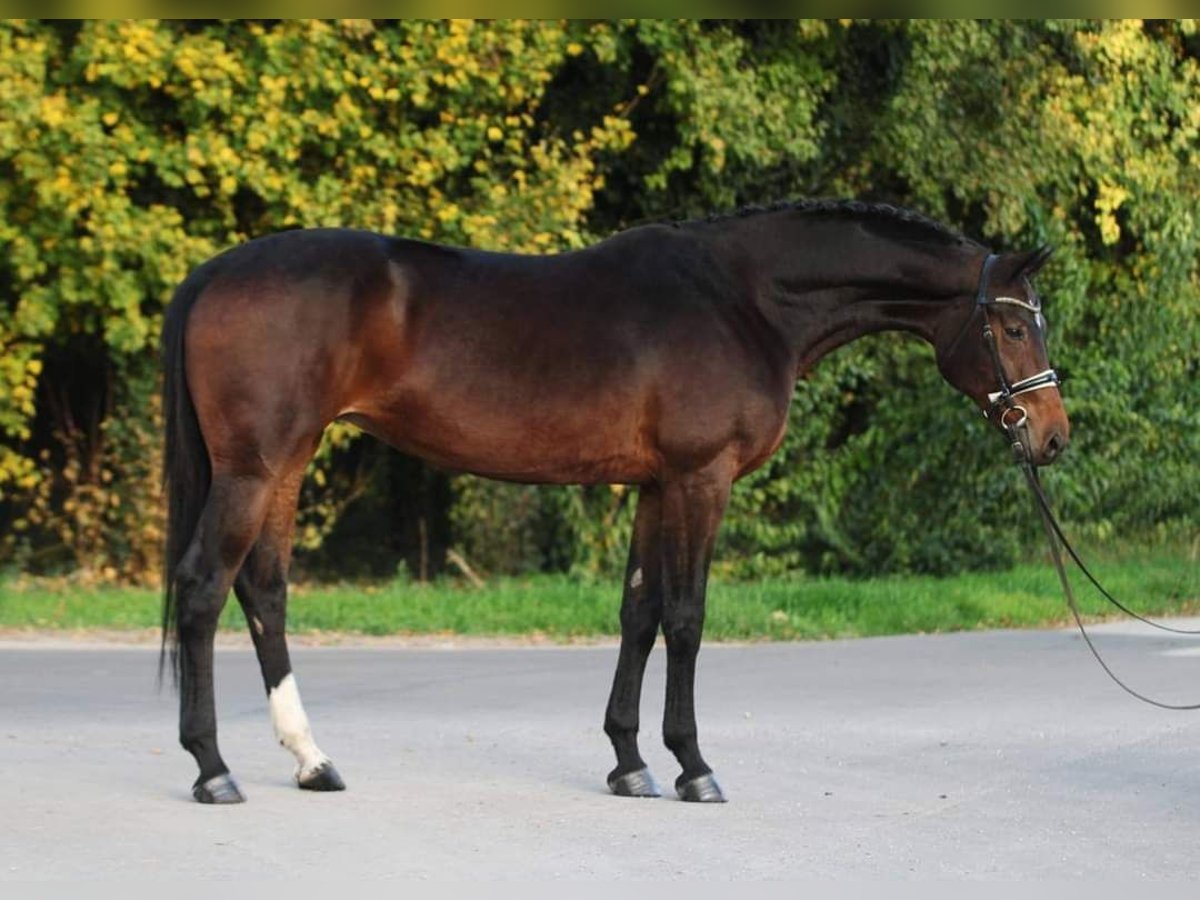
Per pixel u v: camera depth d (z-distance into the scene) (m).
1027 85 16.61
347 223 15.06
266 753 8.76
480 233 14.99
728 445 7.72
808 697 10.69
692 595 7.72
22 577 15.62
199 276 7.53
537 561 16.64
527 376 7.54
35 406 16.77
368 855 6.64
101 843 6.72
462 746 9.02
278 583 7.78
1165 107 17.36
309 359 7.36
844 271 7.97
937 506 17.17
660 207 16.95
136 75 14.30
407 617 13.77
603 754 8.88
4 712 9.74
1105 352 17.70
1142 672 11.69
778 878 6.43
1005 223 16.45
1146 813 7.62
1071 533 17.73
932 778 8.34
